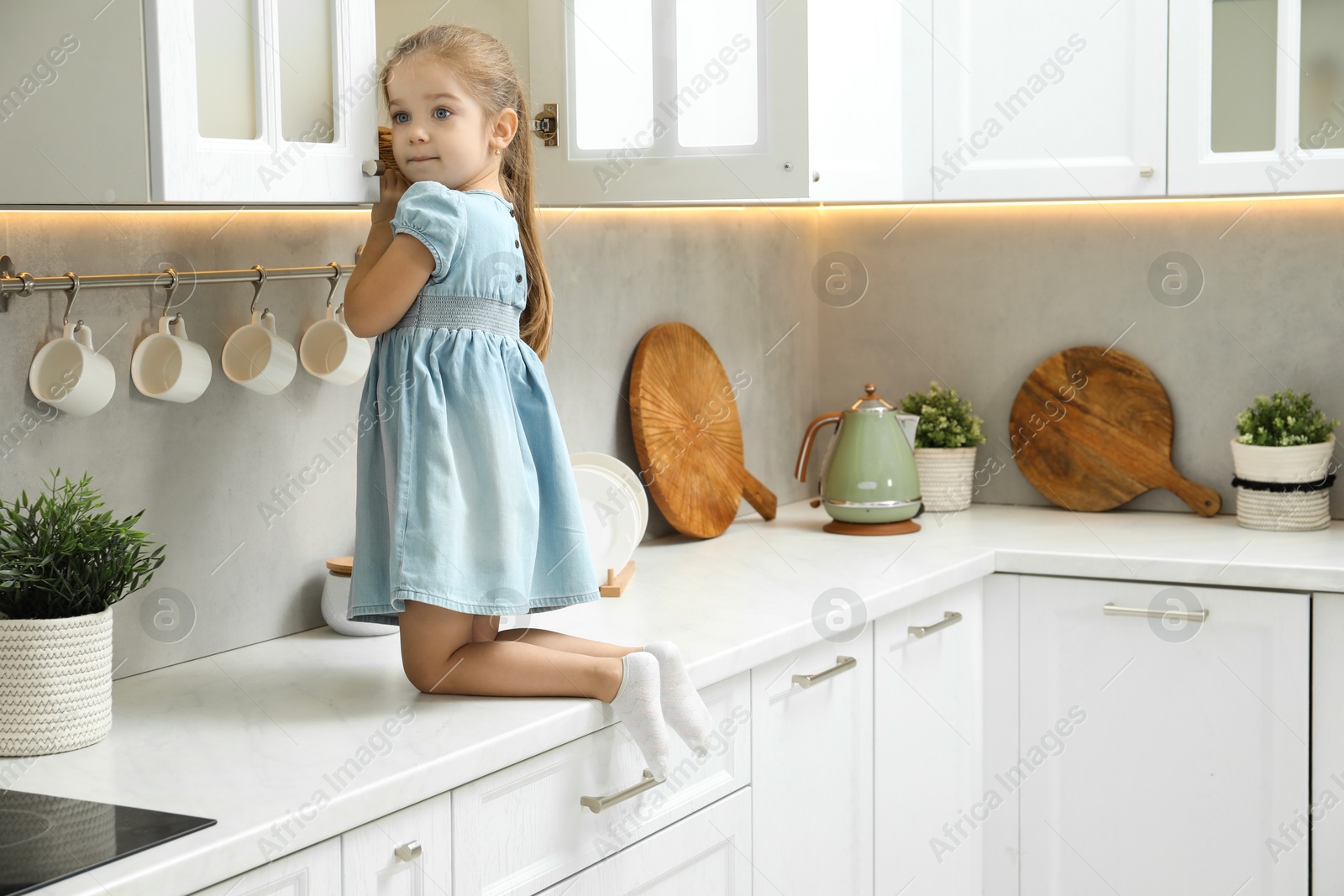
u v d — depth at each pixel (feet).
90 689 4.27
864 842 6.58
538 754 4.55
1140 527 8.27
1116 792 7.43
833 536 8.19
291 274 5.49
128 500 5.08
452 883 4.25
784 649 5.71
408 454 4.70
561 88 6.34
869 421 8.22
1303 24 7.38
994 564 7.56
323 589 5.94
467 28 5.09
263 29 4.42
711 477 8.27
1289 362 8.46
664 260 8.18
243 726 4.48
